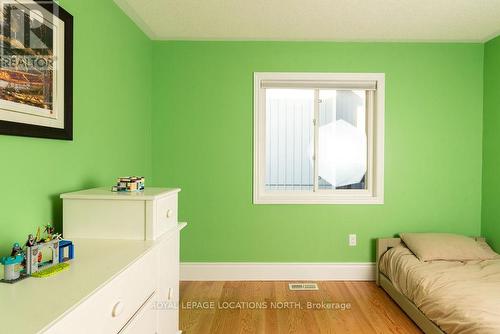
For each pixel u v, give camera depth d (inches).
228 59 114.8
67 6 64.3
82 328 34.3
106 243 54.8
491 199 112.7
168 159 115.8
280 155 120.9
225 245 116.4
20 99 50.5
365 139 120.9
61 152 62.9
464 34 109.3
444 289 76.2
